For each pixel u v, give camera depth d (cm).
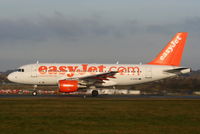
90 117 3994
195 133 2997
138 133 2973
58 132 2973
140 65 9131
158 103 6291
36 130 3061
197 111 4825
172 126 3369
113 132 3002
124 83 9056
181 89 13138
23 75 8781
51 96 8606
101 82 8694
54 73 8731
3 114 4234
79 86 8331
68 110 4775
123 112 4572
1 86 18062
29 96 8500
